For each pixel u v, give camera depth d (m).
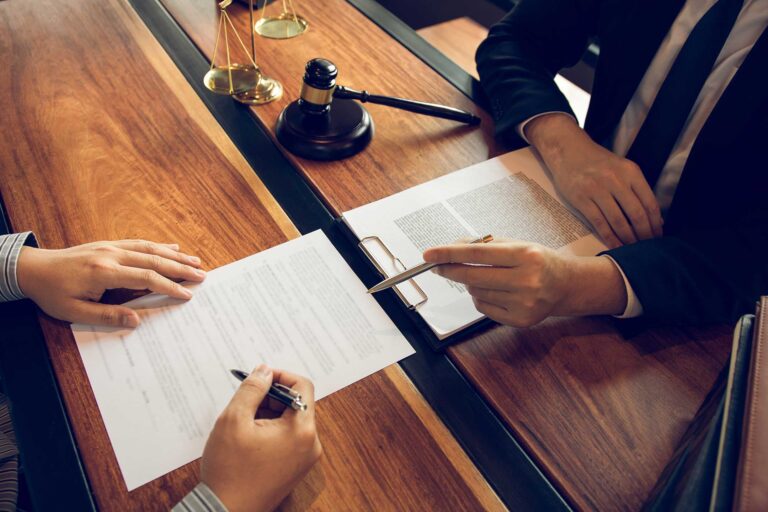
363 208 0.90
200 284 0.78
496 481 0.65
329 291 0.79
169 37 1.20
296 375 0.66
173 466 0.62
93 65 1.11
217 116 1.05
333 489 0.62
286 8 1.31
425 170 0.99
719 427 0.51
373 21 1.33
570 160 0.98
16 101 1.01
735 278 0.82
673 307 0.80
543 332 0.79
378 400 0.69
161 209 0.87
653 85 1.07
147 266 0.76
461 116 1.08
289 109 1.03
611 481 0.66
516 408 0.71
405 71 1.20
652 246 0.84
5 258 0.73
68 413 0.65
